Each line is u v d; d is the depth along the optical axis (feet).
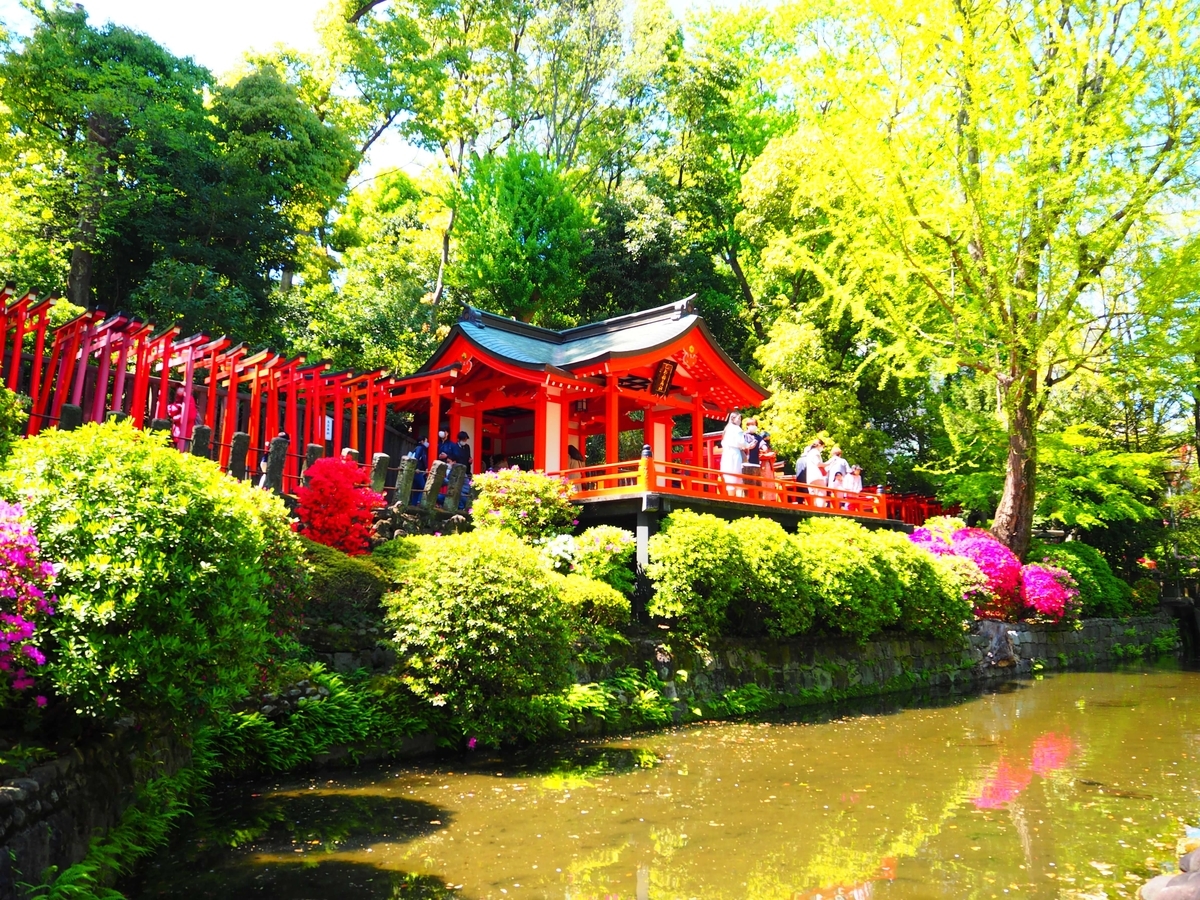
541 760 28.60
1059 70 50.57
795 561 42.34
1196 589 85.30
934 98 51.01
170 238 65.98
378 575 32.35
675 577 39.17
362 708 28.04
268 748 25.50
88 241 63.93
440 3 96.48
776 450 79.00
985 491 73.20
